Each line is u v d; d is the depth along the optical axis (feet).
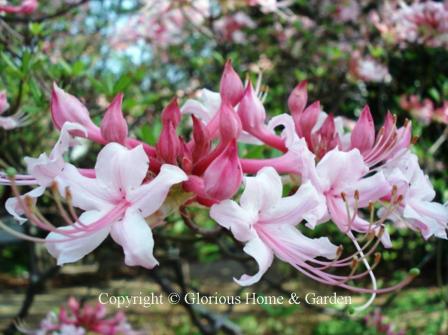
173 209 0.43
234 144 0.38
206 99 0.51
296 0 1.79
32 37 0.90
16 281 3.32
